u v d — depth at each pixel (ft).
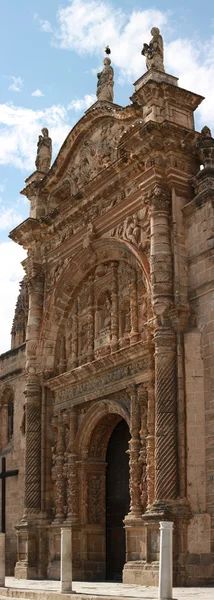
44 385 108.99
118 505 95.61
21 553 104.42
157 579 75.87
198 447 77.15
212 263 80.18
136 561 81.46
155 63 92.38
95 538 96.22
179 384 78.84
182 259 83.82
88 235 100.42
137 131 90.68
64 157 111.14
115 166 93.71
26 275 117.60
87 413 98.27
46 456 106.52
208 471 75.97
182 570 73.15
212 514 74.84
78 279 107.34
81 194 102.89
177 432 78.18
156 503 76.59
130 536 83.71
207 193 82.02
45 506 104.32
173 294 82.58
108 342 97.45
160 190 86.17
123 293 95.76
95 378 97.25
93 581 92.22
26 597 71.67
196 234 83.46
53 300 109.60
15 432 122.83
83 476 97.76
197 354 79.41
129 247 90.84
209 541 74.64
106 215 97.76
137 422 86.74
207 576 73.67
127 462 95.30
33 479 105.70
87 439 98.48
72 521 95.96
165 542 55.01
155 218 85.40
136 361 88.38
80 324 106.52
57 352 110.42
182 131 86.63
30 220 114.21
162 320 81.46
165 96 90.22
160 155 87.25
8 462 122.83
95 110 102.17
